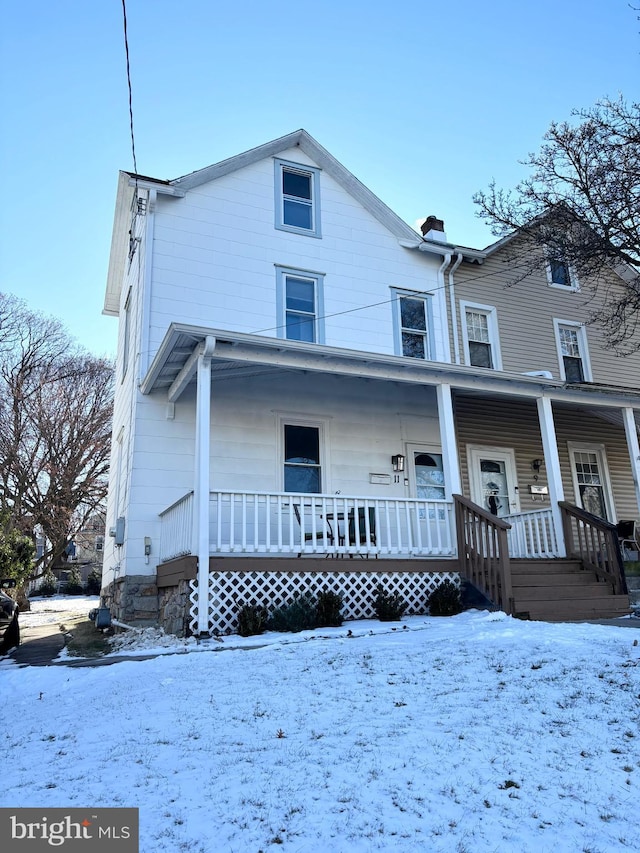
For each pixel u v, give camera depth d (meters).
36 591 30.39
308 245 12.80
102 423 28.11
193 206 11.94
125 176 12.62
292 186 13.21
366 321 12.96
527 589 9.13
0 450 25.50
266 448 11.37
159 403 10.74
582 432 14.80
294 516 10.83
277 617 8.23
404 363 9.95
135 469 10.38
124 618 9.86
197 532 8.25
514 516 11.84
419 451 12.75
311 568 9.01
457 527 10.02
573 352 15.47
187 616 8.18
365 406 12.44
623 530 12.92
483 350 14.30
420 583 9.70
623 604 9.31
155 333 11.05
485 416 13.68
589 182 12.64
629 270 16.39
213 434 11.07
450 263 14.13
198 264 11.70
